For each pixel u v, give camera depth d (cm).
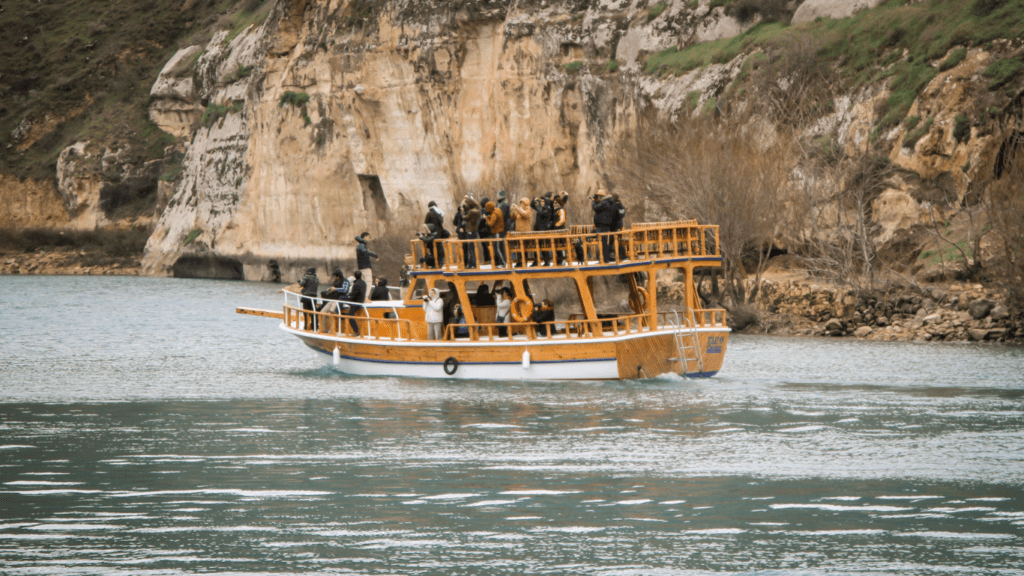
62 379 12481
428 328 11988
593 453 8019
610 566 5594
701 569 5553
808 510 6569
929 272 18838
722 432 8806
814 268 19700
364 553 5769
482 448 8212
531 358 11525
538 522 6322
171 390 11412
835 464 7675
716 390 11000
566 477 7312
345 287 13188
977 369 12775
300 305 13638
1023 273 16675
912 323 17325
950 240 19562
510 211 11775
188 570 5488
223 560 5644
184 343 17575
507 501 6744
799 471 7475
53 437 8731
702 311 11744
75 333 19612
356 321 12750
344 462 7762
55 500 6756
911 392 10906
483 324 11600
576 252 11481
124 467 7638
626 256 11344
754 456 7912
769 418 9412
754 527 6238
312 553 5766
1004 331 16288
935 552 5812
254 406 10256
